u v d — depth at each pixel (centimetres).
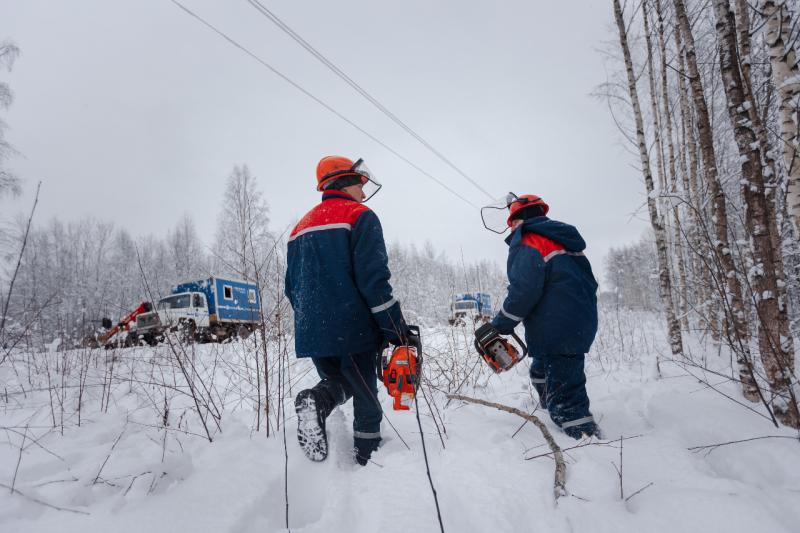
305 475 184
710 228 410
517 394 333
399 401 194
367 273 195
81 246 3728
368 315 200
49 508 144
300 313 205
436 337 407
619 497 156
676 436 226
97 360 405
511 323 244
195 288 1251
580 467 175
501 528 136
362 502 161
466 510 148
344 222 204
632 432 241
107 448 203
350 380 198
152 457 182
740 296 275
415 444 210
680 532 131
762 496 149
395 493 160
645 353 528
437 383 345
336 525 148
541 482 163
